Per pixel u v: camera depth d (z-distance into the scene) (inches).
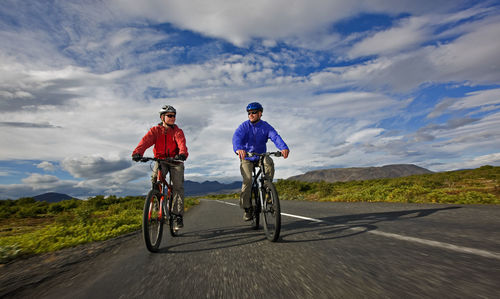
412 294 49.9
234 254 94.3
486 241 93.1
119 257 108.4
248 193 151.9
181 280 69.5
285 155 144.9
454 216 156.8
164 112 152.1
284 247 99.9
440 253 78.7
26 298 67.8
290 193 653.3
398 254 79.7
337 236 113.8
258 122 161.0
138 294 61.8
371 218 165.9
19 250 130.1
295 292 55.0
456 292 49.9
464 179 558.6
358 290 53.7
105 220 252.4
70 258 113.7
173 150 155.2
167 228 179.3
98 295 63.9
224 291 58.9
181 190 153.7
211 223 201.2
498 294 48.2
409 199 297.6
